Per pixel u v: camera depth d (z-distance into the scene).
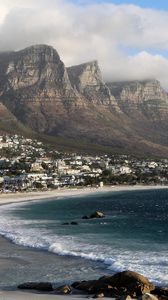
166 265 51.22
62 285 41.66
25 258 56.97
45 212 139.75
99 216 123.50
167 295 37.62
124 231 88.06
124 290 38.69
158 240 73.62
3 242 69.88
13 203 184.88
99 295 37.53
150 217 126.12
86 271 49.50
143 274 46.81
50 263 53.78
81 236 78.50
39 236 77.75
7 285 43.59
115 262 52.84
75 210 151.00
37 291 40.41
